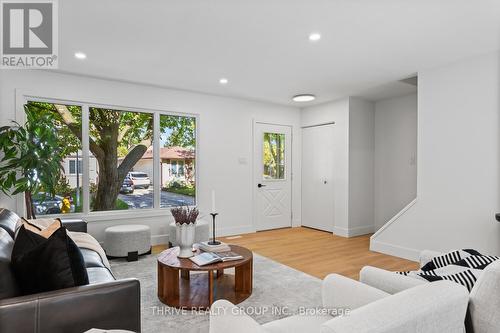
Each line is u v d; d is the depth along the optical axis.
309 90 4.71
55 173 3.42
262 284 2.95
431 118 3.63
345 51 3.12
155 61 3.42
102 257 2.61
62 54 3.20
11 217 2.61
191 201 4.88
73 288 1.45
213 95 5.01
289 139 5.94
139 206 4.48
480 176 3.23
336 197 5.32
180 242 2.55
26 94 3.64
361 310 0.99
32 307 1.33
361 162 5.32
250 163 5.41
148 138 4.55
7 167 3.18
